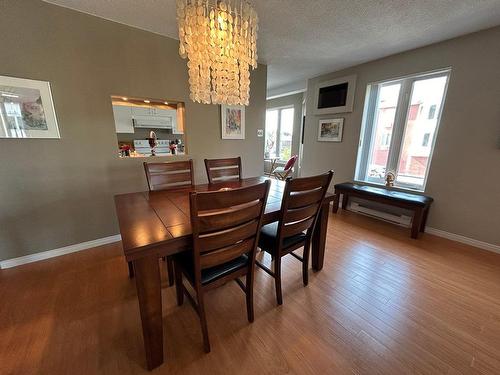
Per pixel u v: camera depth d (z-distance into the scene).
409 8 1.88
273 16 2.03
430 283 1.82
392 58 2.97
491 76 2.22
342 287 1.76
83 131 2.11
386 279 1.87
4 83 1.73
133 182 2.47
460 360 1.18
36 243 2.05
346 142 3.68
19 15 1.71
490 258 2.21
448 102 2.52
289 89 4.83
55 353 1.19
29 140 1.89
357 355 1.21
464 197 2.51
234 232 1.12
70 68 1.96
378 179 3.47
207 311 1.51
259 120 3.48
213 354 1.21
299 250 2.36
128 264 1.88
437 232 2.75
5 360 1.15
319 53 2.92
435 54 2.58
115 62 2.16
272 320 1.43
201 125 2.89
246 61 1.63
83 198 2.21
